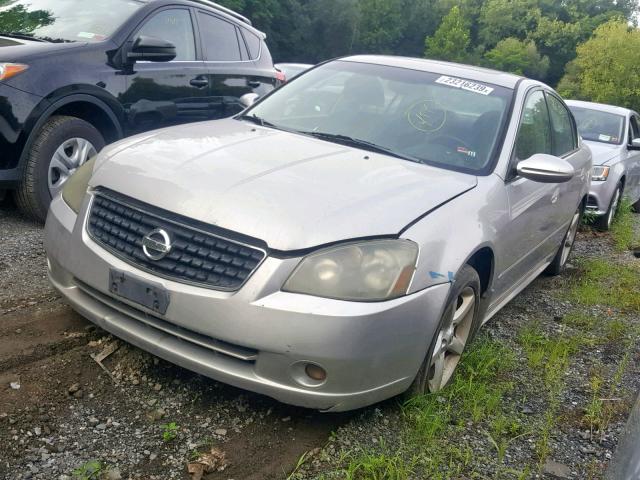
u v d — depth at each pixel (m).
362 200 3.16
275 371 2.84
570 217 5.87
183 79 6.39
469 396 3.63
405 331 2.97
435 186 3.53
